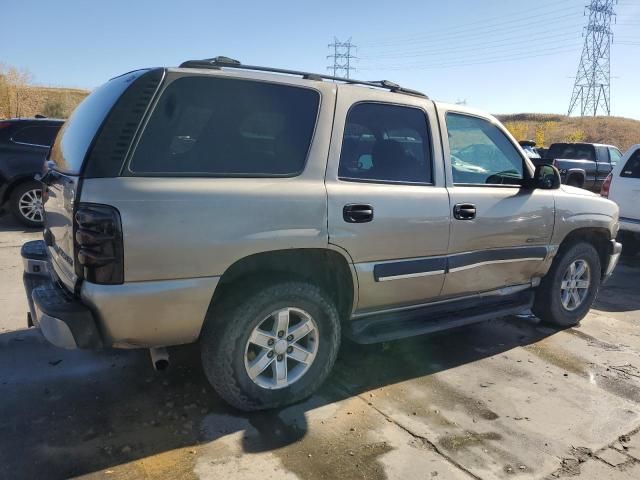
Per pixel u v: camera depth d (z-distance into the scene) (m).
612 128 57.53
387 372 3.91
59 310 2.61
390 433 3.10
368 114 3.45
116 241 2.55
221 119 2.91
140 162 2.66
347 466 2.78
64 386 3.44
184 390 3.44
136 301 2.64
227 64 3.07
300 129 3.13
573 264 4.93
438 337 4.67
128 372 3.66
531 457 2.96
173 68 2.84
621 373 4.11
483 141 4.14
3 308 4.79
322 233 3.10
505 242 4.14
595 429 3.28
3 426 2.97
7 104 44.19
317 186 3.11
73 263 2.70
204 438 2.95
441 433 3.13
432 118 3.78
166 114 2.76
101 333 2.67
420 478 2.72
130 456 2.77
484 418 3.33
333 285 3.48
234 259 2.84
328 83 3.31
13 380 3.50
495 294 4.33
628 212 7.85
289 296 3.10
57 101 42.03
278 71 3.20
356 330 3.54
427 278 3.68
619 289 6.73
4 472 2.60
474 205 3.86
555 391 3.75
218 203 2.77
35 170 8.30
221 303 3.01
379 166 3.46
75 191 2.60
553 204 4.48
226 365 2.99
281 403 3.25
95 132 2.68
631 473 2.86
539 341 4.71
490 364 4.16
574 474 2.83
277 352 3.18
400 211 3.43
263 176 2.96
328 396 3.49
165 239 2.65
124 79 2.94
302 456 2.84
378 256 3.39
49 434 2.92
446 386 3.74
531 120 67.00
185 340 2.90
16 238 7.69
